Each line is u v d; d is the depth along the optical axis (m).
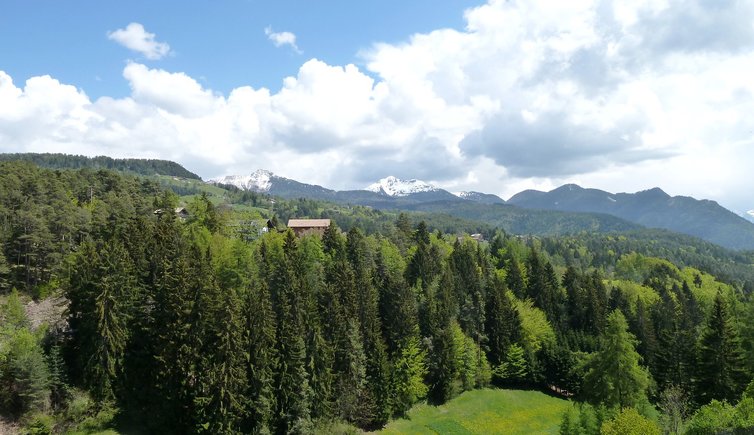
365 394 83.06
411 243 161.38
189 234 111.75
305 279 87.75
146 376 71.81
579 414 68.94
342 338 83.62
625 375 68.50
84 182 157.38
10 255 97.75
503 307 116.12
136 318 73.19
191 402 67.75
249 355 70.62
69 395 67.69
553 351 113.38
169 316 70.12
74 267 77.50
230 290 74.75
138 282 76.50
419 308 105.81
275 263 99.62
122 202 129.12
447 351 98.62
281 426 73.50
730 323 81.06
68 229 104.69
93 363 68.75
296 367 74.50
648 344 112.75
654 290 170.00
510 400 101.94
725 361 76.88
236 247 96.56
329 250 122.88
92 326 69.56
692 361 90.56
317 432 74.69
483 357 109.12
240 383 68.31
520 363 111.31
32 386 64.69
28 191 118.44
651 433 48.75
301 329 77.50
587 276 150.88
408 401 90.75
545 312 130.00
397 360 90.44
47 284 96.31
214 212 130.00
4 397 65.31
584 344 118.06
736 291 194.25
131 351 72.50
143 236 85.75
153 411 69.31
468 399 100.19
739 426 47.88
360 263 112.75
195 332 69.38
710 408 51.78
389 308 99.31
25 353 66.38
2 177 120.06
